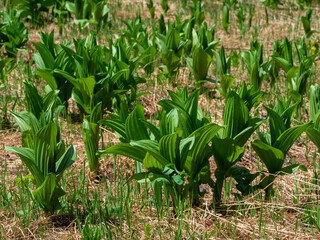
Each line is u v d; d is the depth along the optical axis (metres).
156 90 5.42
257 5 10.29
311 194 3.34
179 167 2.93
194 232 2.92
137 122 3.03
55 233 2.94
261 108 5.08
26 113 3.37
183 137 3.06
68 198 3.28
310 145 4.39
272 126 3.12
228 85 5.01
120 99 4.54
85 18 7.90
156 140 3.01
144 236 2.91
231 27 8.81
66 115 4.51
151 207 3.22
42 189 2.88
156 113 4.73
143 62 5.66
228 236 2.94
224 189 3.49
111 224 3.00
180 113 3.06
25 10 8.00
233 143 2.96
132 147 2.95
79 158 3.99
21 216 3.08
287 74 5.16
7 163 3.88
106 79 4.25
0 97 5.01
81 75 4.29
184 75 6.16
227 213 3.15
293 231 3.00
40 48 4.46
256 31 7.91
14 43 6.18
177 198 3.05
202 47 5.18
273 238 2.92
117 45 4.88
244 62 6.42
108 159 3.93
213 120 4.80
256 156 4.10
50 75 4.33
